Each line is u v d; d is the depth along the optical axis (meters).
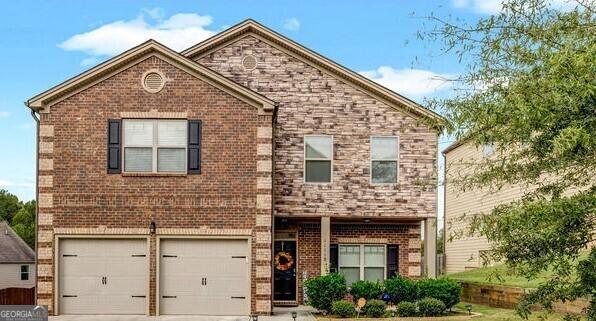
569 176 8.86
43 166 21.31
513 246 8.83
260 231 21.33
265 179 21.44
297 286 25.48
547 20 8.98
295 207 24.59
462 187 10.12
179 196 21.41
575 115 7.97
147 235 21.25
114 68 21.55
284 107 25.03
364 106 25.08
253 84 25.11
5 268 57.91
